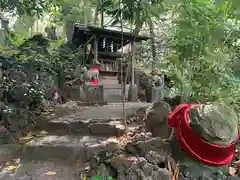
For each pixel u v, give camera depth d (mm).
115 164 1894
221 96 2219
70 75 5145
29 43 3732
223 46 2197
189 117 1957
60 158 2426
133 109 3496
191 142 1885
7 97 3443
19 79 3527
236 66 2191
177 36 2238
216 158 1859
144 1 2258
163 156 1960
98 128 2904
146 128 2545
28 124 3117
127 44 5586
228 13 2074
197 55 2146
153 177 1808
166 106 2434
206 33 2094
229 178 1898
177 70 2170
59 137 2795
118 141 2539
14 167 2246
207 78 2199
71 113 3637
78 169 2213
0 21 3770
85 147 2418
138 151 2078
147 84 5328
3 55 3557
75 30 5203
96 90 4641
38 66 3900
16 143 2605
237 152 2219
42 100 3850
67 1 2705
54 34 5695
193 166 1917
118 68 5461
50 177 2061
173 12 2371
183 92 2225
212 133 1831
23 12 3029
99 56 5504
